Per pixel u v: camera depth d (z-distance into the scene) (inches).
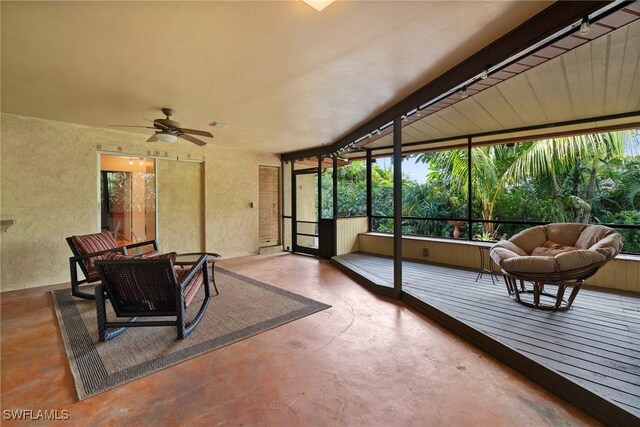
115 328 110.0
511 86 122.7
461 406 71.4
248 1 68.9
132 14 73.5
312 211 300.5
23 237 167.2
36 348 100.7
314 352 97.2
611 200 216.5
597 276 152.5
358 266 204.7
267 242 293.0
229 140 233.9
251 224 276.4
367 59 99.0
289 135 216.1
